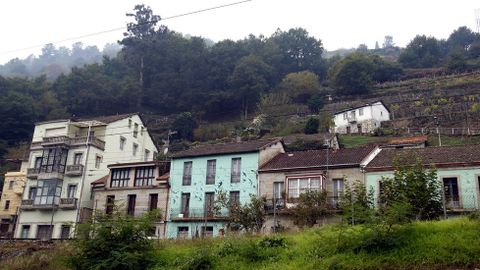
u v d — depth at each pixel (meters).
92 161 49.22
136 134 56.56
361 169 32.44
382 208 18.56
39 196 48.66
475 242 15.73
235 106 103.69
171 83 106.38
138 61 112.62
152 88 106.75
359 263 16.17
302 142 59.16
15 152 73.81
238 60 109.81
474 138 60.69
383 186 23.95
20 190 59.81
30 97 87.06
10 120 79.62
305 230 22.61
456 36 144.00
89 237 20.27
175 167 41.41
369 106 77.00
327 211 30.00
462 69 104.75
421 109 78.50
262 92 101.94
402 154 32.09
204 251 19.62
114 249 19.72
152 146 59.50
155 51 112.81
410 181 22.61
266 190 36.03
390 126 75.62
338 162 33.91
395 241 16.70
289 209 32.75
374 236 16.86
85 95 98.88
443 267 15.14
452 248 15.74
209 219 37.41
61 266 22.30
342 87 99.75
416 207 21.75
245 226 30.33
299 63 126.50
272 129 78.88
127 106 103.19
